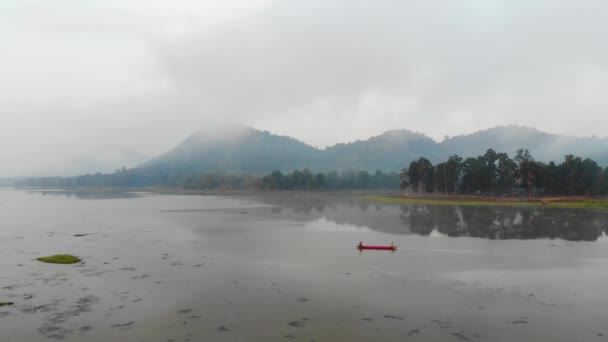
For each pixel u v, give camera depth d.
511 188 150.50
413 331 23.33
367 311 26.56
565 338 22.33
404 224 72.81
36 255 45.88
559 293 30.30
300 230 65.56
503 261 41.19
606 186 142.38
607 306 27.39
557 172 140.38
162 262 41.50
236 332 23.19
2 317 25.61
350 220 80.38
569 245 50.31
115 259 43.25
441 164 163.25
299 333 23.06
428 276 35.28
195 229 67.56
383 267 38.72
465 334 22.91
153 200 170.38
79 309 27.09
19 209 118.56
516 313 26.14
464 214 89.56
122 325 24.27
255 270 37.69
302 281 33.78
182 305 27.83
